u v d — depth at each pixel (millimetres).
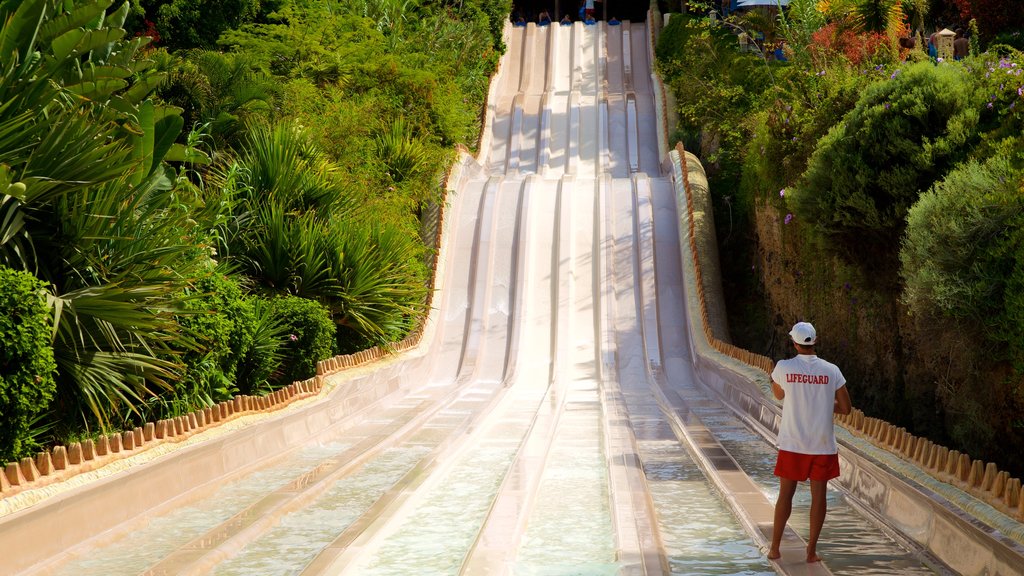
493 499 9492
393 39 36344
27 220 9203
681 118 37344
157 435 9523
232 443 10648
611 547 7684
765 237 24250
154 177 10953
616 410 16938
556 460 11992
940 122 12703
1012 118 11867
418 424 15188
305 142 20188
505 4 48125
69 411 9180
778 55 33500
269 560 7160
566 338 24266
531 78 45750
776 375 7082
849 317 15859
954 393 10781
